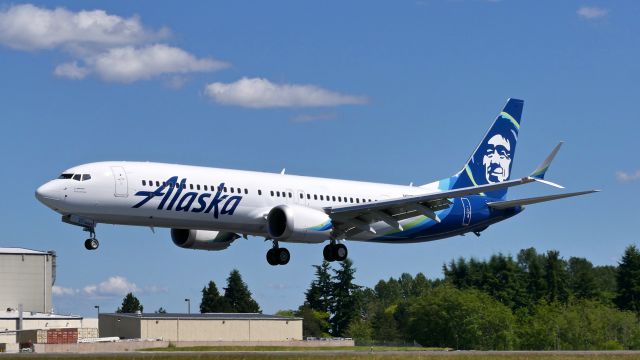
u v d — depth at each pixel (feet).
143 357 179.42
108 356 182.91
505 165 278.67
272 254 244.42
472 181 273.54
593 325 367.25
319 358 181.98
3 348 300.20
